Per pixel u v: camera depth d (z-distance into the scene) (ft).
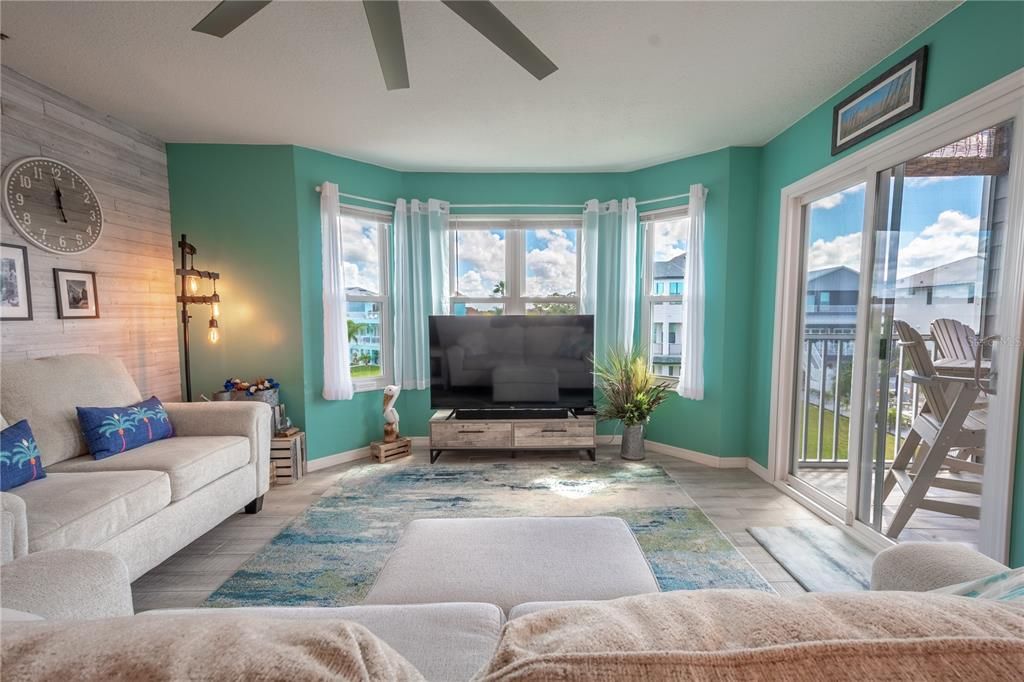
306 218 10.89
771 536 7.55
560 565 4.19
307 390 10.98
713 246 11.20
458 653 2.70
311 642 1.19
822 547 7.19
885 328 7.12
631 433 11.68
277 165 10.61
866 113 7.34
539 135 10.09
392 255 12.72
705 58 7.07
